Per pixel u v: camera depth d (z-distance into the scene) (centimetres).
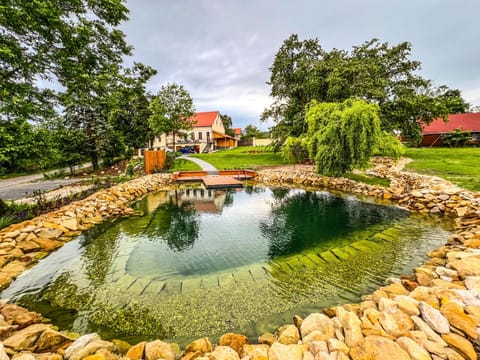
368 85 1380
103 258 413
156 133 2002
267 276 341
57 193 872
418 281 269
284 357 165
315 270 352
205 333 233
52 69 571
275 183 1226
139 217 671
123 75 698
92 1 565
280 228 559
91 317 261
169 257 416
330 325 197
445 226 513
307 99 1672
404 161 1292
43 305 283
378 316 196
